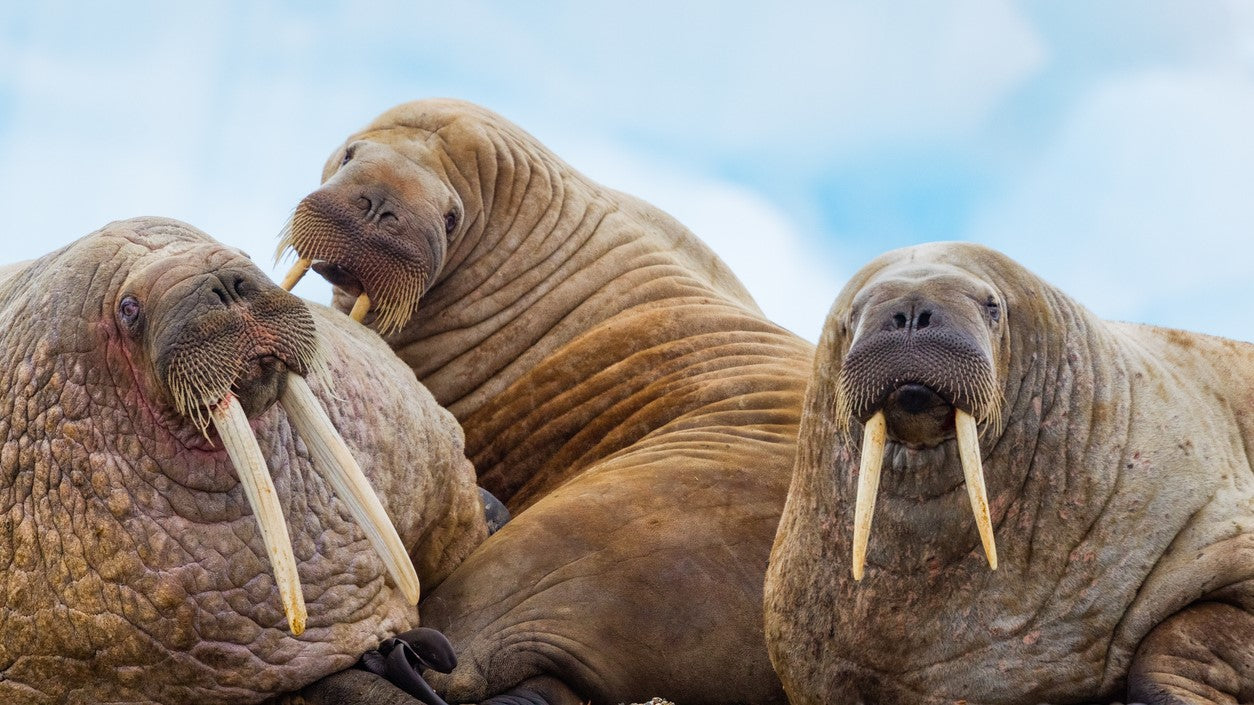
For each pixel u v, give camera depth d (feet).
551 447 89.66
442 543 72.18
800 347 93.04
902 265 59.36
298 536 58.95
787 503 65.72
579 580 68.03
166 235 59.41
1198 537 56.29
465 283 95.35
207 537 56.34
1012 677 57.11
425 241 88.79
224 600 56.54
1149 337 65.51
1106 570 56.70
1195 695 52.90
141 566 55.21
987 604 57.47
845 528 60.23
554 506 72.08
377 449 65.05
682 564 68.74
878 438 53.93
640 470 75.15
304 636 58.54
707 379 87.86
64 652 54.85
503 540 70.23
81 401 55.67
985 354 53.52
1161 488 57.47
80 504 55.16
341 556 60.44
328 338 64.95
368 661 59.82
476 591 68.18
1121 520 57.11
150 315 54.34
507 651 65.72
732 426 82.07
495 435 91.66
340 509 60.85
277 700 58.80
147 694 55.83
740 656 67.41
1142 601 55.98
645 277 97.60
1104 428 58.54
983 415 53.52
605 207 101.96
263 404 54.34
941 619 58.03
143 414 55.83
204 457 56.44
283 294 54.95
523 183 98.17
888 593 58.80
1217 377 63.21
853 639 59.93
